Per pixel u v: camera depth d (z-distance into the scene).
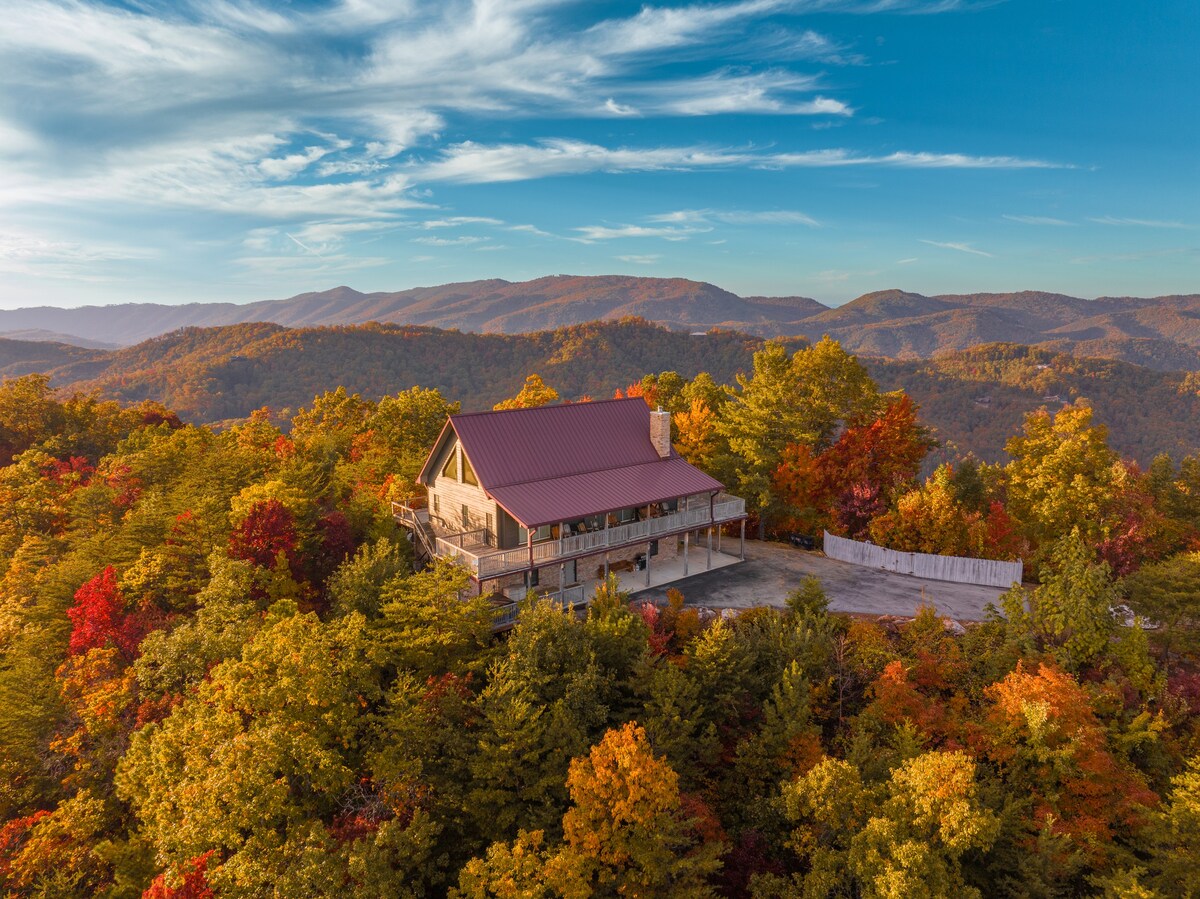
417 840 18.28
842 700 26.19
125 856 20.97
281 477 38.47
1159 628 30.11
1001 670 26.31
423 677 24.80
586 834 18.16
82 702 25.47
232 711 20.94
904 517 37.84
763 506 42.78
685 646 27.23
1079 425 40.44
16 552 39.81
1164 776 23.00
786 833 22.09
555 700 23.67
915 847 16.69
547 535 33.84
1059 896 19.89
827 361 48.53
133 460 48.81
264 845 17.70
